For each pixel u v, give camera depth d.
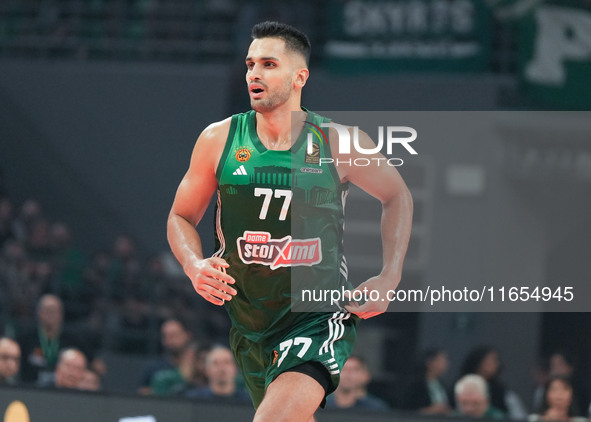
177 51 34.03
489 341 25.80
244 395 17.11
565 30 27.59
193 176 9.56
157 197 32.19
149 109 32.41
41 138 32.62
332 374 9.02
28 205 29.53
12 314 25.02
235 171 9.24
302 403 8.74
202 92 32.22
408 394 19.95
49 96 32.78
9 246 26.73
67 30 34.28
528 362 25.59
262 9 33.06
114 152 32.44
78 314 26.20
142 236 32.09
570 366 21.56
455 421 14.51
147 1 34.50
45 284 26.25
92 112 32.59
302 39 9.38
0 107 32.84
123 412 14.81
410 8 29.66
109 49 33.88
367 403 16.86
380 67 29.80
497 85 29.62
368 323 25.75
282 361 9.11
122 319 25.77
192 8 34.28
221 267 9.12
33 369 20.36
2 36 34.25
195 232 9.62
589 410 18.89
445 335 25.80
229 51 33.66
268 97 9.15
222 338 26.47
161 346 25.20
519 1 27.78
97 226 32.19
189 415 14.78
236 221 9.30
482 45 29.34
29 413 14.94
